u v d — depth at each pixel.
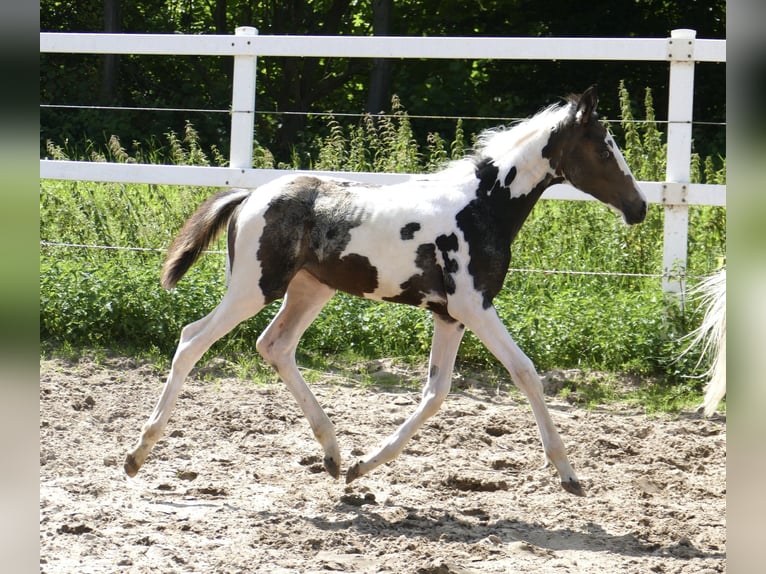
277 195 6.43
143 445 6.32
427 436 8.00
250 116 10.54
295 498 6.33
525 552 5.43
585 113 6.55
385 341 10.26
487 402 9.13
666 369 9.73
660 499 6.68
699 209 11.94
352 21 27.88
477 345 9.97
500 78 24.47
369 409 8.66
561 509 6.30
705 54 9.77
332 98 27.67
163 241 11.78
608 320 10.02
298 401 6.69
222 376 9.57
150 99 25.52
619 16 24.78
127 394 8.78
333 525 5.82
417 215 6.31
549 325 10.02
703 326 6.81
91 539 5.32
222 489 6.39
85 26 26.69
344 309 10.45
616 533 5.88
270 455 7.36
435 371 6.61
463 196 6.43
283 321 6.86
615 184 6.66
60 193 12.91
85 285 10.40
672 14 24.69
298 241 6.40
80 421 7.90
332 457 6.55
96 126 21.50
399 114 12.77
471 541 5.64
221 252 10.52
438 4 25.98
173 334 10.19
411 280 6.35
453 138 22.28
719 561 5.34
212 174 10.48
